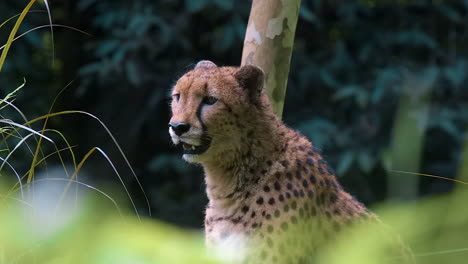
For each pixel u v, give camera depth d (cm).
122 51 1452
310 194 564
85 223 129
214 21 1580
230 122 571
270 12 642
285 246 536
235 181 577
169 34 1479
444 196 151
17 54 1460
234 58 1627
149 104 1570
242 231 558
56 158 1407
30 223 133
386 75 1425
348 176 1511
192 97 577
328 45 1641
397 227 145
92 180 1549
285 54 650
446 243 145
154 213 1570
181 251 127
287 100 1606
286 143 585
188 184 1593
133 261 121
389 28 1611
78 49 1648
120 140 1609
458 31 1634
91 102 1659
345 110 1570
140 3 1513
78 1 1631
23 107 1516
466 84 1534
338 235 572
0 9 1441
